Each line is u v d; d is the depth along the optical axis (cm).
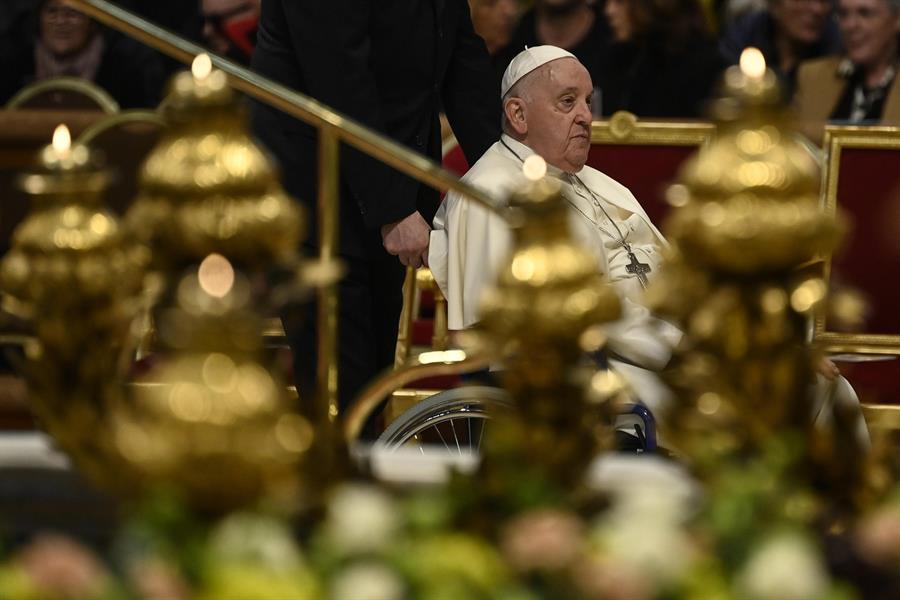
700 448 756
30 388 765
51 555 641
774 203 725
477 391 1341
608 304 745
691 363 756
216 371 700
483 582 652
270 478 699
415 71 1881
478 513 713
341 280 1878
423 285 2000
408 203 1836
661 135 2166
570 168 1917
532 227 749
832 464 769
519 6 2845
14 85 2923
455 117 1986
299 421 728
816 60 2817
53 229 743
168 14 2909
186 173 730
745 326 743
